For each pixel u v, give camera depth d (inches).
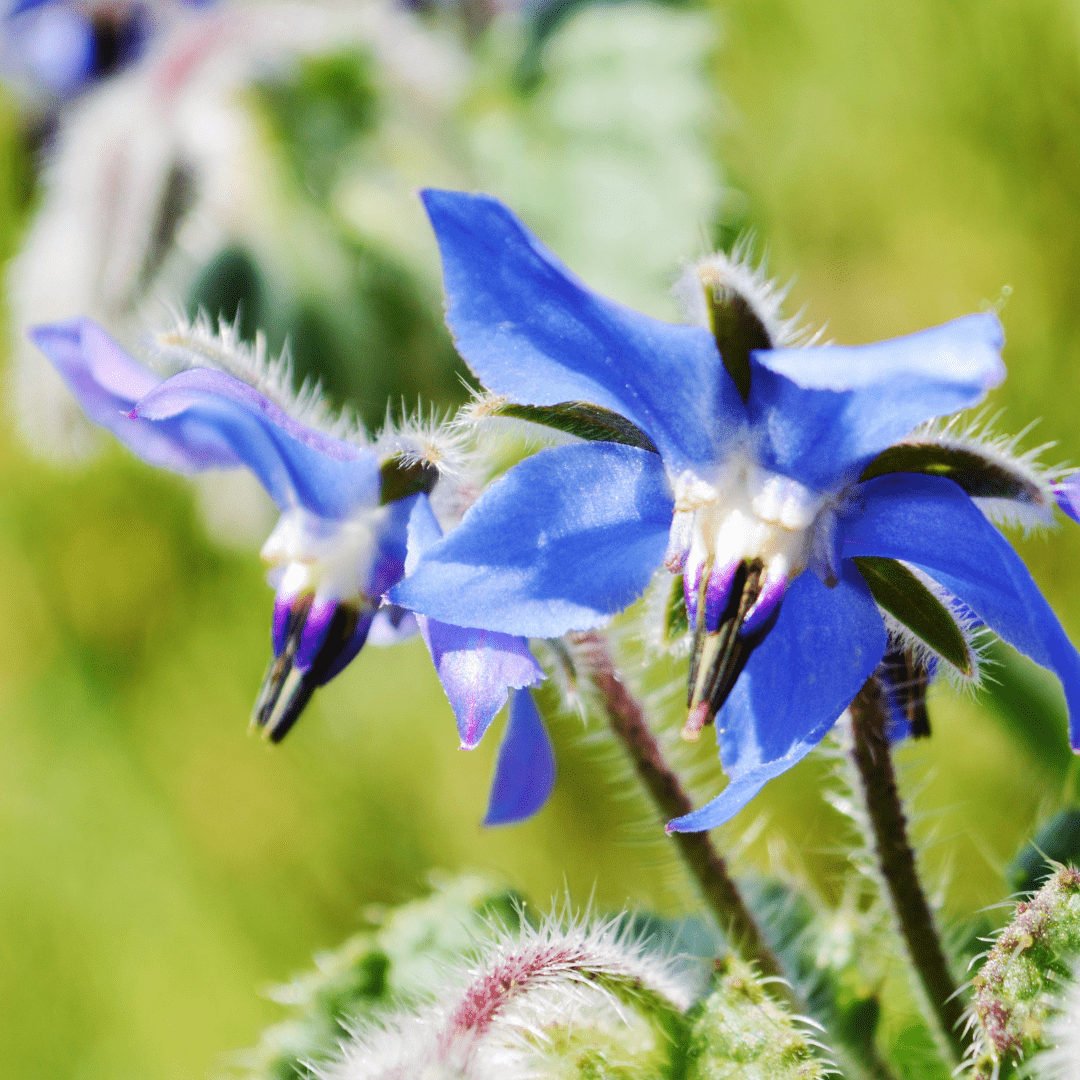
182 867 16.6
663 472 8.2
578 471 8.1
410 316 13.8
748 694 8.2
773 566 8.1
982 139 14.8
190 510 17.2
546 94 16.1
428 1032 8.4
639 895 14.8
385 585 8.5
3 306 17.4
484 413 8.2
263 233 13.0
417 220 13.9
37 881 16.9
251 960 16.1
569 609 8.2
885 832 8.6
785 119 15.9
